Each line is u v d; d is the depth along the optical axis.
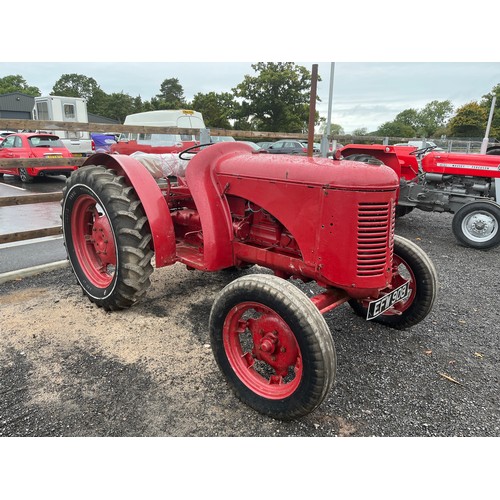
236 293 2.24
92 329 3.15
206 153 2.91
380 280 2.32
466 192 6.44
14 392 2.41
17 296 3.74
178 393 2.44
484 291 4.19
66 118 19.48
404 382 2.62
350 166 2.25
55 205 8.18
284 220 2.49
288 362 2.17
